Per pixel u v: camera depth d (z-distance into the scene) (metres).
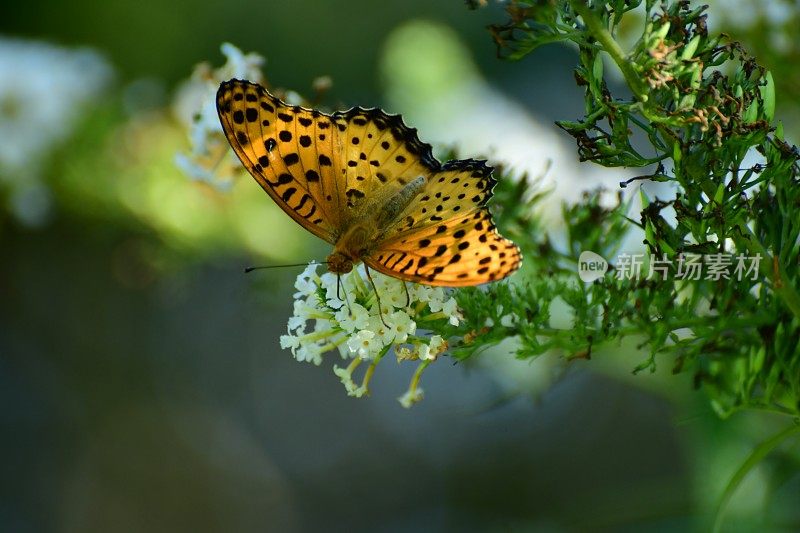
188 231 0.81
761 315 0.68
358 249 0.68
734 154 0.66
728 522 0.74
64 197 0.84
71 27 1.05
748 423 0.74
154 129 0.82
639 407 1.24
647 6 0.66
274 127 0.69
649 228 0.67
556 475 1.25
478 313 0.68
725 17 0.74
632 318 0.68
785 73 0.74
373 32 1.13
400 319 0.68
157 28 1.07
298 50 1.12
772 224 0.67
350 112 0.69
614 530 0.76
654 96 0.66
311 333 0.68
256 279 0.80
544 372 0.75
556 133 0.85
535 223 0.72
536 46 0.66
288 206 0.69
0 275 1.22
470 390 1.12
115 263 0.83
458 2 1.11
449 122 0.83
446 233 0.68
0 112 0.84
